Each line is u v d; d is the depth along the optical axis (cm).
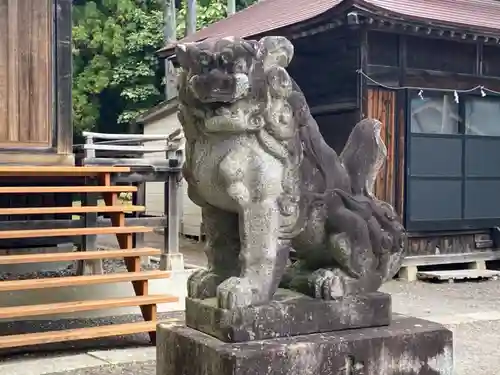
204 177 309
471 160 970
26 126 738
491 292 824
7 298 646
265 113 297
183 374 312
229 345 292
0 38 724
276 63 303
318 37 927
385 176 905
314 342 301
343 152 361
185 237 1477
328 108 924
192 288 333
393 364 322
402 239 359
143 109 2022
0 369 461
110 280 524
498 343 548
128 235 587
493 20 1019
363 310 331
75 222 716
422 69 926
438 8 995
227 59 282
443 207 946
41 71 746
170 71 1867
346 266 332
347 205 337
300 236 329
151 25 2005
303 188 320
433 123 938
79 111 2033
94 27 2028
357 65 878
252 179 303
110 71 2028
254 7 1462
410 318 360
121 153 1177
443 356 338
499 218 995
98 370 460
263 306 304
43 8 746
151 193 1538
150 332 538
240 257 308
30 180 755
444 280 905
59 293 672
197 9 2080
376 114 890
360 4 792
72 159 761
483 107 980
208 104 292
